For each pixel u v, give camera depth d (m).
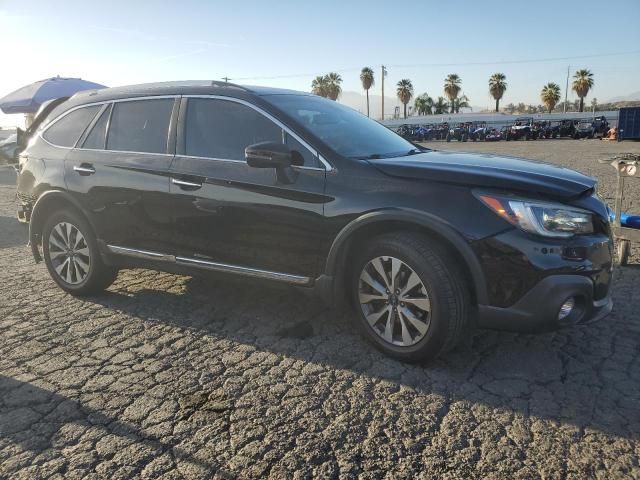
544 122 48.19
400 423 2.77
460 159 3.70
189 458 2.52
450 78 82.38
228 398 3.04
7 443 2.66
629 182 11.84
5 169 20.61
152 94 4.34
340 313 4.27
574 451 2.51
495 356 3.50
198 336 3.90
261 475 2.39
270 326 4.05
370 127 4.38
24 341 3.88
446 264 3.12
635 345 3.61
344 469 2.42
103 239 4.48
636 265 5.41
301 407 2.93
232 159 3.83
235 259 3.88
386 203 3.25
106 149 4.46
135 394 3.10
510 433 2.66
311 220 3.49
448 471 2.39
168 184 4.04
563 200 3.06
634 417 2.78
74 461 2.51
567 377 3.21
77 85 14.99
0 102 15.23
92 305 4.59
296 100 4.16
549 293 2.96
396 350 3.38
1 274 5.70
